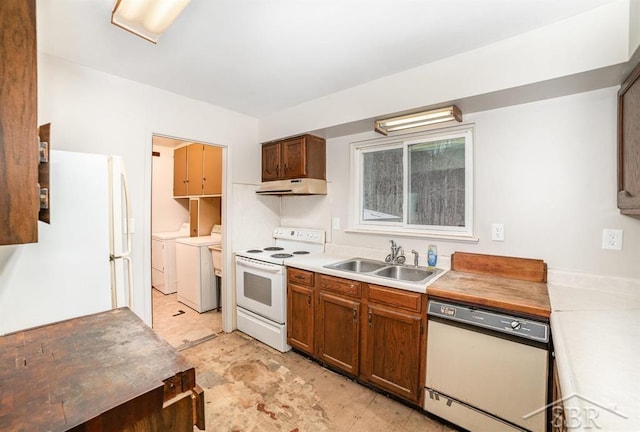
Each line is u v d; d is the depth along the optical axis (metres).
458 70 1.87
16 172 0.92
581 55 1.47
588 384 0.79
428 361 1.77
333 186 3.01
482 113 2.09
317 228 3.16
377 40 1.72
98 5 1.45
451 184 2.35
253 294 2.89
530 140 1.91
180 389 0.95
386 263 2.51
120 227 1.88
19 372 0.94
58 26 1.61
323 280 2.32
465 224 2.27
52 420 0.74
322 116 2.64
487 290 1.70
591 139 1.72
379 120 2.27
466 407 1.63
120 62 2.03
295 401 1.97
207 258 3.67
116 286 1.85
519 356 1.46
